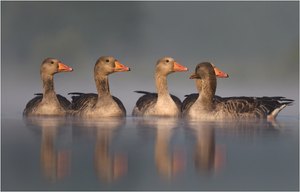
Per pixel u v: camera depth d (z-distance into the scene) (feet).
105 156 46.37
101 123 66.28
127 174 41.47
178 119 72.18
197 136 55.36
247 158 45.88
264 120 70.54
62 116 76.18
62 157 45.96
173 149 49.01
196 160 45.24
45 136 55.57
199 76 73.51
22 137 54.75
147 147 49.65
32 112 76.43
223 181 40.22
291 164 44.16
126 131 58.80
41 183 39.50
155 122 67.51
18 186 38.93
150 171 42.24
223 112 71.46
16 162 44.47
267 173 41.96
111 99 74.33
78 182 39.70
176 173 41.88
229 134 56.85
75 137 54.49
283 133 57.77
